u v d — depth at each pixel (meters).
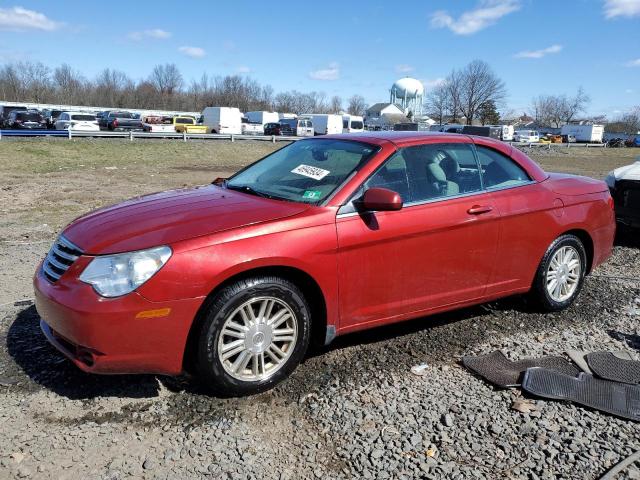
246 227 3.22
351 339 4.18
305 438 2.93
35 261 6.12
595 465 2.75
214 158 28.06
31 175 17.05
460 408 3.24
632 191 7.30
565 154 47.53
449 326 4.47
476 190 4.21
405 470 2.69
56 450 2.76
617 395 3.40
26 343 3.90
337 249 3.44
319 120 58.34
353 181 3.65
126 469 2.64
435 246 3.87
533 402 3.31
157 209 3.53
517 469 2.71
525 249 4.41
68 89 87.19
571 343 4.21
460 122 88.62
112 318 2.90
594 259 5.02
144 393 3.31
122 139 30.47
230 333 3.19
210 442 2.86
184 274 2.99
